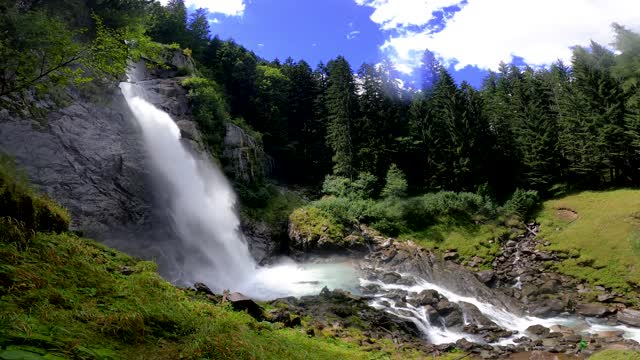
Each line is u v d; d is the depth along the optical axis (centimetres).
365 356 1389
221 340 747
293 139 5875
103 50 1249
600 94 4559
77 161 2108
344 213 3819
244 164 4109
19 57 1088
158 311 805
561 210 3953
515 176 4978
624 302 2566
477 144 4806
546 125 4806
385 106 5159
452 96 5009
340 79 5147
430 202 4081
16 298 573
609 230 3306
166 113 3475
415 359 1594
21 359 330
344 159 4847
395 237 3738
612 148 4381
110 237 2116
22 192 1050
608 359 1059
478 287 2906
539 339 2033
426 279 3017
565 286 2861
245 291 2583
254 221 3622
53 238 1041
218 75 5700
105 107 2448
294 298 2294
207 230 2958
